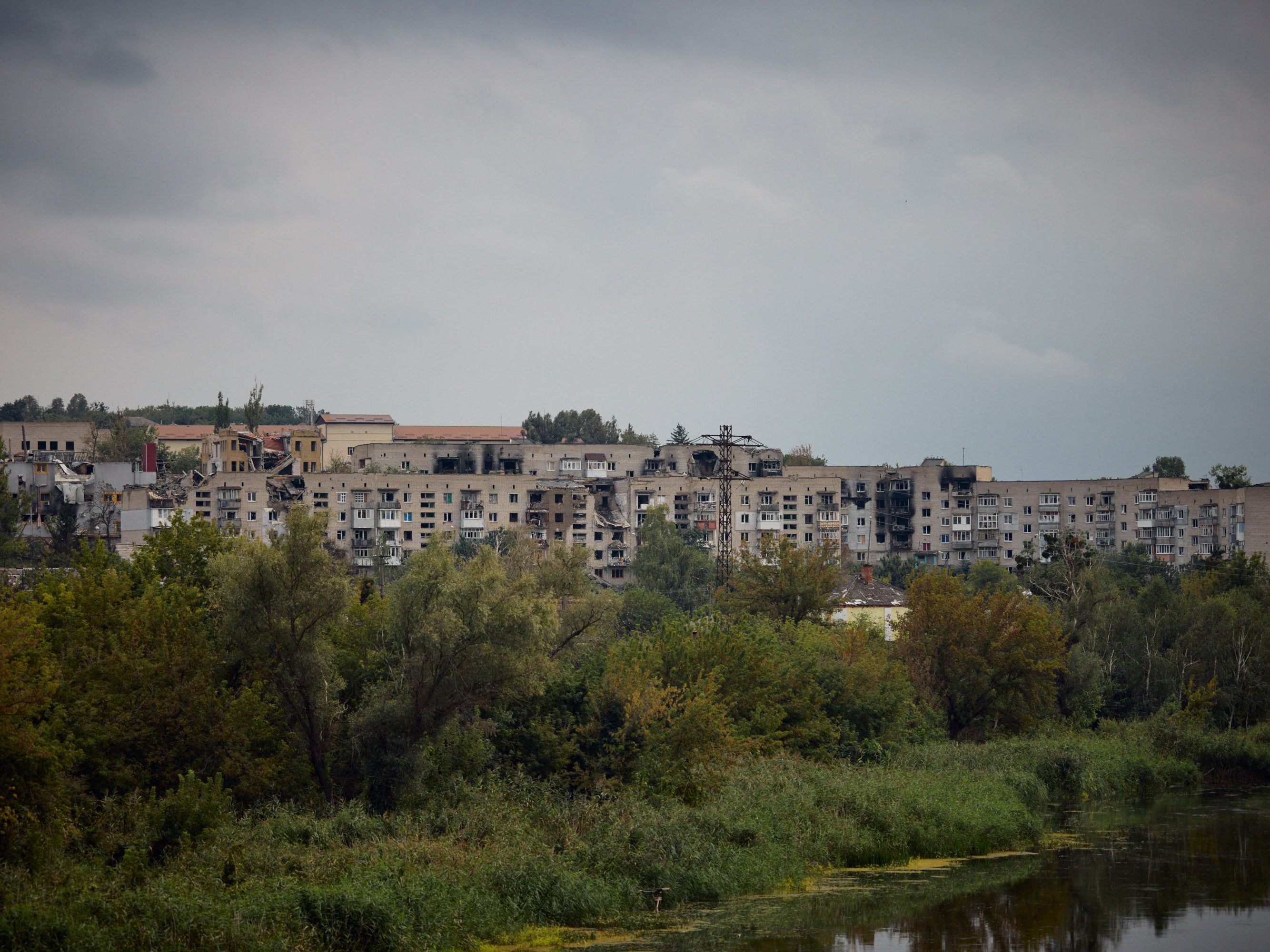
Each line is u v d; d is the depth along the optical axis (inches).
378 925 1723.7
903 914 2148.1
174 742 2476.6
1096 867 2576.3
